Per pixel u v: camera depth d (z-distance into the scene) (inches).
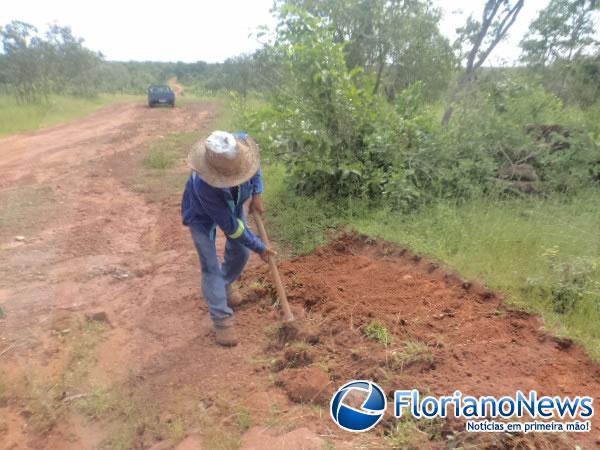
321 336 134.5
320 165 221.3
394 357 121.3
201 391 115.3
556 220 193.6
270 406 110.2
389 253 184.7
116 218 208.1
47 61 405.7
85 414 76.0
